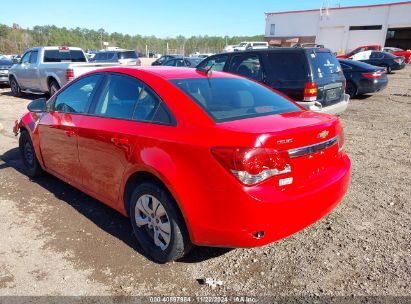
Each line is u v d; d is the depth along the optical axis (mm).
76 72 11312
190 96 3158
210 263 3197
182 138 2857
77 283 2928
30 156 5176
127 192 3465
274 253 3326
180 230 2967
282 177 2691
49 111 4594
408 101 12859
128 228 3797
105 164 3598
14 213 4109
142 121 3258
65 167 4312
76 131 3926
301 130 2811
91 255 3305
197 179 2732
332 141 3145
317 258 3229
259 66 7492
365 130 8352
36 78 12984
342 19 44406
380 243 3451
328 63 7461
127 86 3594
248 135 2613
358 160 6000
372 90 12977
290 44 47812
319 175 3018
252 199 2555
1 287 2871
